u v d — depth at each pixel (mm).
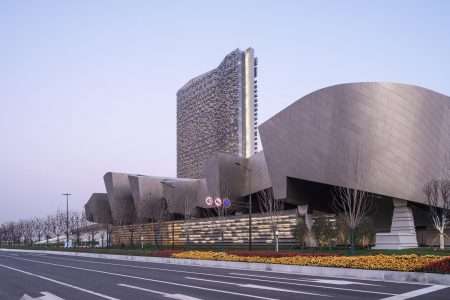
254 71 167750
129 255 55719
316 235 52562
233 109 160125
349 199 47281
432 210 48469
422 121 52500
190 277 26484
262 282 22938
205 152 170625
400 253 34094
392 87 52406
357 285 21266
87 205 130500
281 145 58562
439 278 21906
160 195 101938
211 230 80625
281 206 65812
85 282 24422
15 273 32219
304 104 56250
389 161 52031
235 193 81812
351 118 53094
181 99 190000
